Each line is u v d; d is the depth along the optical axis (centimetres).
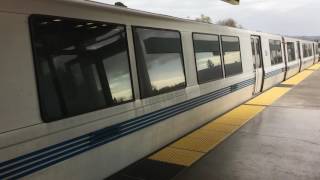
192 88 701
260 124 782
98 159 446
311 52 2764
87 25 438
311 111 926
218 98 839
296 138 669
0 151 323
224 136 680
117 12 497
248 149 603
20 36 349
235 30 998
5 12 337
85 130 422
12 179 335
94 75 443
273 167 520
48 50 380
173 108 627
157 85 580
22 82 346
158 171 505
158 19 596
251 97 1148
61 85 393
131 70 514
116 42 488
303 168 516
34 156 357
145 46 552
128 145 506
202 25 771
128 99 506
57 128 383
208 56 790
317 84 1518
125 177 483
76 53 418
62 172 392
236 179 479
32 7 365
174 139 641
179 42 662
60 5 402
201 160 550
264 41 1309
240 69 1014
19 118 341
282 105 1015
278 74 1515
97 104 446
